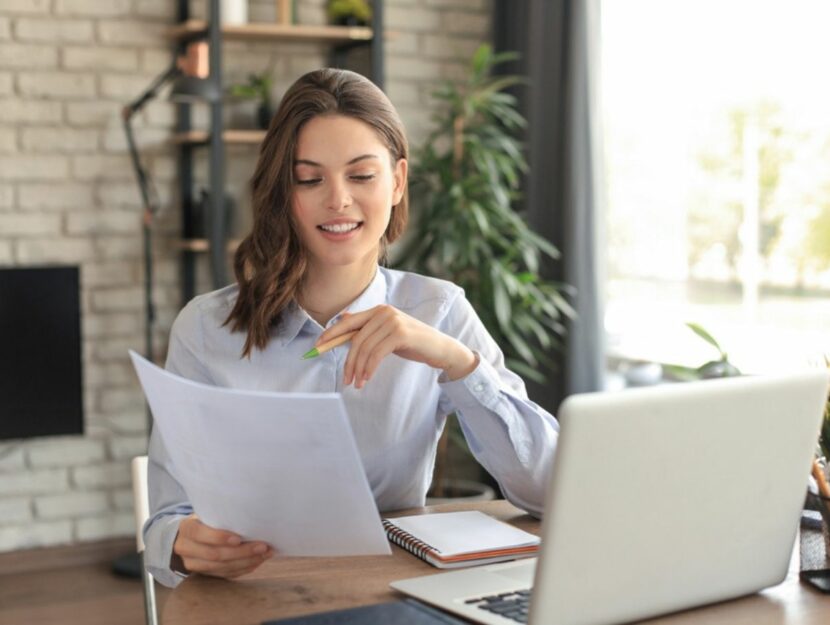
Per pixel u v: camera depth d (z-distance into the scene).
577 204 4.01
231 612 1.33
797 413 1.30
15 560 3.97
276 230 1.68
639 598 1.23
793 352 3.57
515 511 1.80
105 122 4.04
